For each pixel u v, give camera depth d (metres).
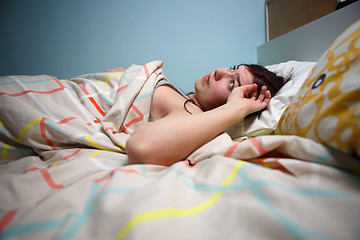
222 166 0.39
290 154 0.43
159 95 0.79
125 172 0.39
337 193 0.28
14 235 0.26
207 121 0.57
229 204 0.30
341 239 0.22
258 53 1.63
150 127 0.54
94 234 0.26
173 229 0.26
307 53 1.13
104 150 0.66
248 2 1.60
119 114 0.73
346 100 0.37
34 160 0.63
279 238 0.24
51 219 0.29
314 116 0.43
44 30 1.58
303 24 1.25
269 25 1.59
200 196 0.34
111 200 0.30
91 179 0.41
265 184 0.30
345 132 0.35
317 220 0.24
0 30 1.57
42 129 0.66
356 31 0.46
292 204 0.27
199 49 1.61
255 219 0.26
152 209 0.27
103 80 0.92
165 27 1.58
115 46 1.59
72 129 0.67
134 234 0.24
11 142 0.70
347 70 0.41
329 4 1.06
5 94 0.71
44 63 1.60
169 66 1.61
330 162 0.37
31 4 1.55
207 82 0.94
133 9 1.57
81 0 1.56
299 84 0.83
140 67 0.90
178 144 0.51
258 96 0.90
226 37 1.62
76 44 1.59
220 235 0.26
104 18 1.57
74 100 0.78
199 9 1.58
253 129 0.77
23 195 0.36
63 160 0.59
